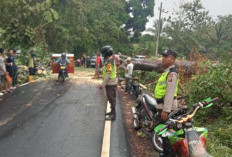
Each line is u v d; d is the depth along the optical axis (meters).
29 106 8.15
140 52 41.72
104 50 6.78
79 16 29.17
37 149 4.86
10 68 11.01
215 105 7.27
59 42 26.38
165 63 4.42
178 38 39.28
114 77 6.93
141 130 6.19
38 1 15.83
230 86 7.08
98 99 9.44
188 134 3.32
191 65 11.69
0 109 7.73
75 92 10.76
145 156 4.81
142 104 5.75
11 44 12.93
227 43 40.47
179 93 8.38
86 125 6.36
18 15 13.25
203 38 41.31
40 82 13.41
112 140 5.51
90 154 4.71
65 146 5.03
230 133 5.80
